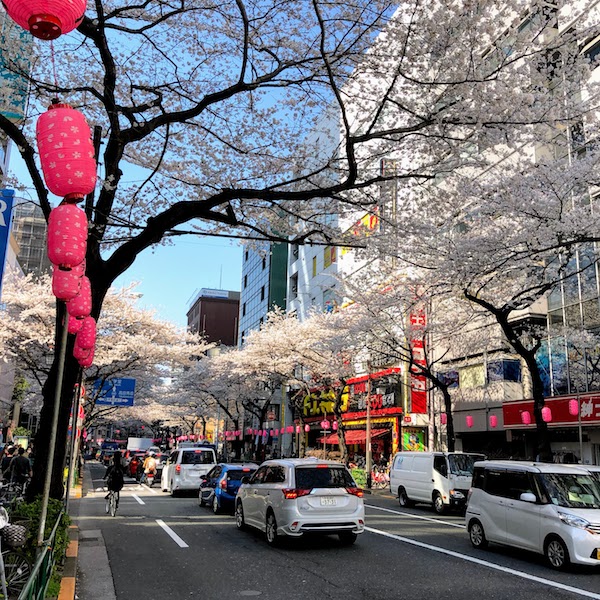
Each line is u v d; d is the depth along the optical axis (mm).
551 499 8781
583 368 18250
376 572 8250
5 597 4379
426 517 15086
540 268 15844
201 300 91312
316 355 30203
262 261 56594
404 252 14945
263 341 32469
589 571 8344
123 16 9750
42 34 4059
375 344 25312
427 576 8000
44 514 4883
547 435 14391
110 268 8359
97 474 37312
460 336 23000
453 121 8680
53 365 7895
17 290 24703
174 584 7539
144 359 28734
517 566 8711
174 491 20422
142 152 11453
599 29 9383
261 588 7324
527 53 9836
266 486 10969
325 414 35188
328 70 7453
